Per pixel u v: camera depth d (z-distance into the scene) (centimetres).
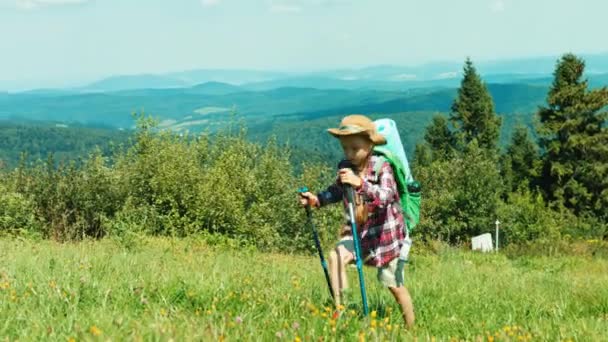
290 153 3394
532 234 5031
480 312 665
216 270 801
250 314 486
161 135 3003
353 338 445
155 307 511
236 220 2798
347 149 536
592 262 2394
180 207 2817
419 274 1209
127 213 2475
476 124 9662
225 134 3478
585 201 7275
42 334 400
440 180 5069
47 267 717
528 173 7831
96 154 2686
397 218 555
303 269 1124
